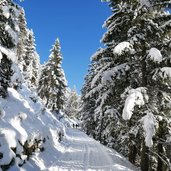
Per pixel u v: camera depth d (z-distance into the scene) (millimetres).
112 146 24672
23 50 53156
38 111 22031
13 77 14328
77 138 30125
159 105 14602
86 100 43719
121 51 13258
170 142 14891
